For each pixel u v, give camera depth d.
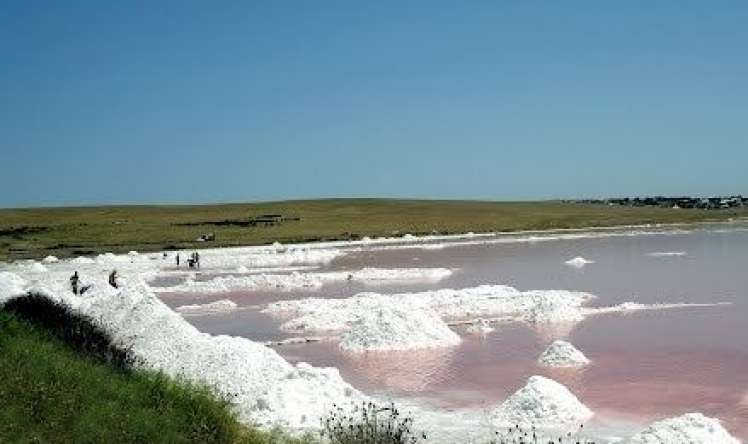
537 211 128.62
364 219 111.75
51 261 58.94
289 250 67.94
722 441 11.91
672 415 14.58
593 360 19.75
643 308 28.44
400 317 22.92
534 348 21.53
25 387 9.01
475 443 12.62
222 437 9.84
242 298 35.38
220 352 15.62
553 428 13.70
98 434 8.59
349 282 41.06
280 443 10.96
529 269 45.66
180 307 32.25
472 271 45.62
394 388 17.41
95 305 19.69
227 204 150.75
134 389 10.11
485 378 18.12
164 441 8.91
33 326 11.91
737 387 16.56
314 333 25.09
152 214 123.19
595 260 50.16
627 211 129.50
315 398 14.53
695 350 20.56
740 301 29.45
